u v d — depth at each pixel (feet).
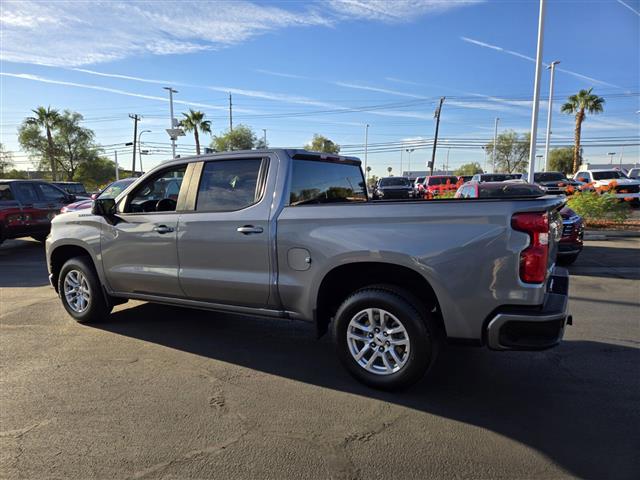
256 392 11.80
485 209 10.18
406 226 10.83
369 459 8.88
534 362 13.62
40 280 26.40
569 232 27.37
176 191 14.87
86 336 16.11
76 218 16.85
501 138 217.97
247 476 8.36
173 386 12.13
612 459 8.86
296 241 12.10
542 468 8.58
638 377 12.59
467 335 10.50
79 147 184.24
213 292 13.74
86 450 9.15
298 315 12.51
